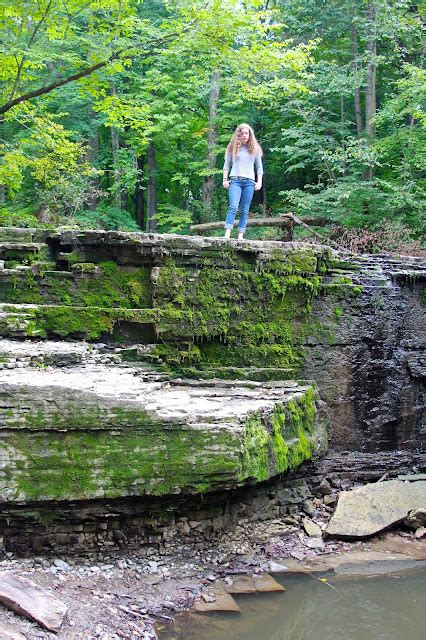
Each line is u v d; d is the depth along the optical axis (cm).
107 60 1097
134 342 795
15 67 1130
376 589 582
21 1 1045
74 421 530
